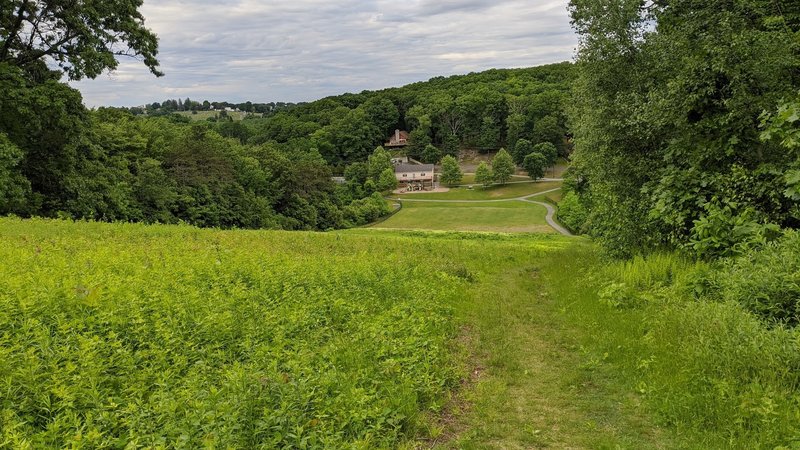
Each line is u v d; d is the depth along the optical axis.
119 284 8.79
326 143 138.38
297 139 139.38
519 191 107.56
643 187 13.77
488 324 9.86
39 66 28.86
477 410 5.99
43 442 4.11
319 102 182.38
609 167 15.55
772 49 11.40
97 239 16.30
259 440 4.46
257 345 6.98
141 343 6.59
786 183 9.47
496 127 149.38
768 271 7.61
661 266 11.17
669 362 6.71
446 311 10.38
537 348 8.46
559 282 14.42
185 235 19.78
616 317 9.20
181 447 4.02
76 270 9.75
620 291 10.39
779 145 10.68
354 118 150.50
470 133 156.00
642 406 5.99
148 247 15.38
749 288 7.66
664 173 13.20
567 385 6.76
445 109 157.38
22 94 25.53
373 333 7.75
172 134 65.94
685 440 5.14
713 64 11.95
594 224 20.45
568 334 9.14
